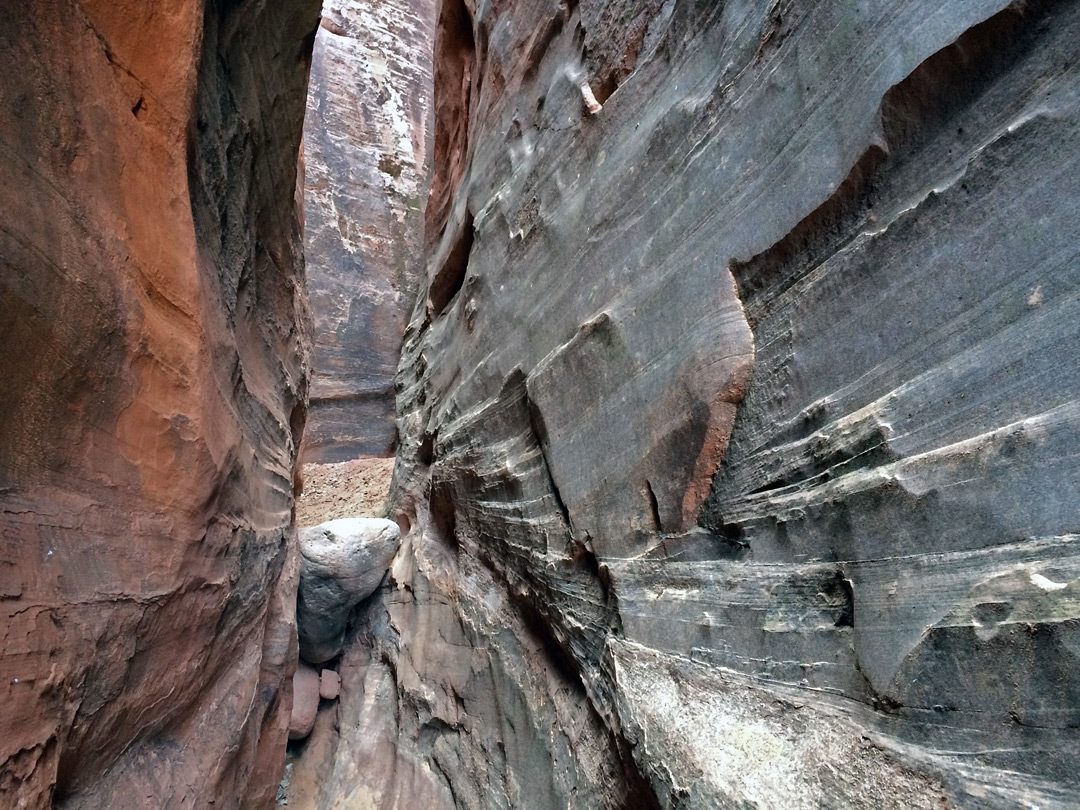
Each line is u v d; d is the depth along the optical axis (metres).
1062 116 1.49
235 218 3.42
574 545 3.37
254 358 4.07
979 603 1.43
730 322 2.45
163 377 2.24
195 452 2.43
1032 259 1.51
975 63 1.71
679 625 2.47
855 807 1.56
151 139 2.18
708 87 2.86
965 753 1.42
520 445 4.34
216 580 2.82
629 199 3.37
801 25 2.32
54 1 1.69
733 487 2.37
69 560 1.75
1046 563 1.34
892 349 1.83
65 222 1.71
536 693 3.83
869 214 2.00
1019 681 1.33
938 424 1.64
